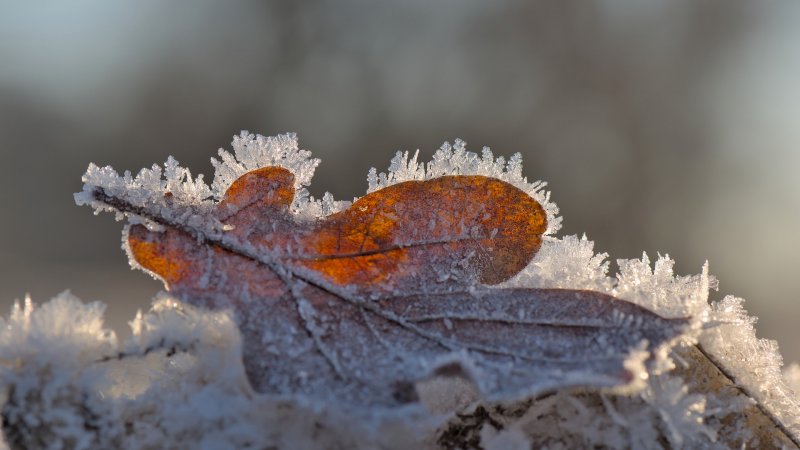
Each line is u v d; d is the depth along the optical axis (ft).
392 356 0.86
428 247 0.91
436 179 0.93
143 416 0.85
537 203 0.92
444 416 0.86
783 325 3.61
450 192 0.93
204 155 6.15
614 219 5.43
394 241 0.91
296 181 0.93
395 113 6.14
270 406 0.84
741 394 0.89
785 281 4.45
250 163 0.93
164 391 0.87
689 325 0.86
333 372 0.85
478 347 0.86
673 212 5.31
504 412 0.87
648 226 5.33
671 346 0.88
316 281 0.90
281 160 0.93
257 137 0.94
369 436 0.83
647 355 0.84
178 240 0.91
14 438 0.84
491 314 0.88
